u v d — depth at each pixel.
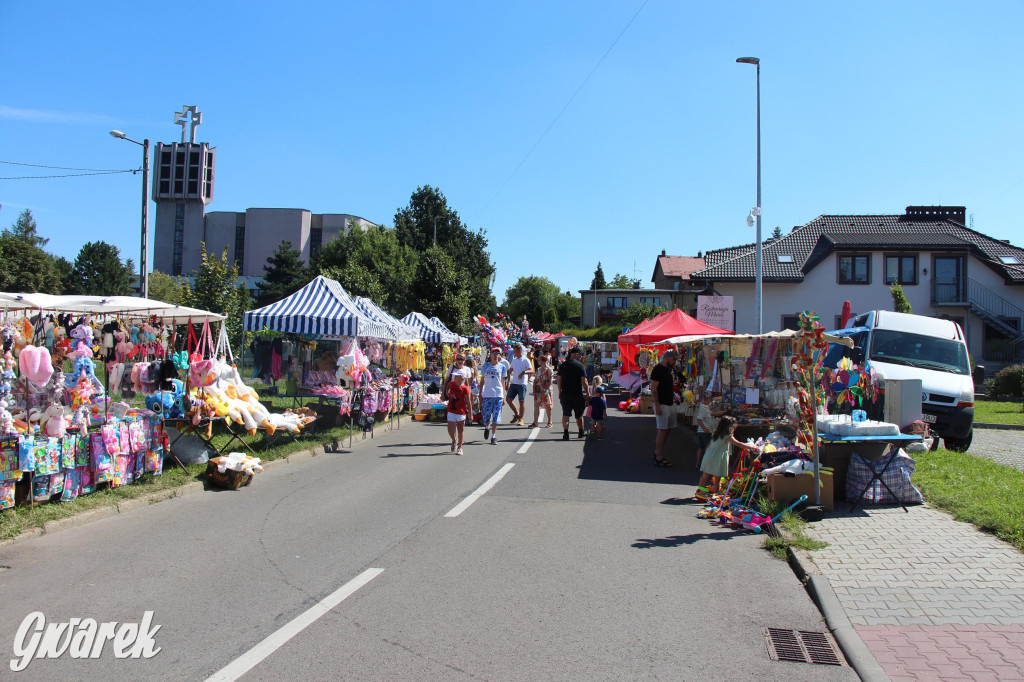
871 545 6.34
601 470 10.51
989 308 32.81
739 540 6.72
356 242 61.03
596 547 6.39
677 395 13.76
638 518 7.53
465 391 12.25
